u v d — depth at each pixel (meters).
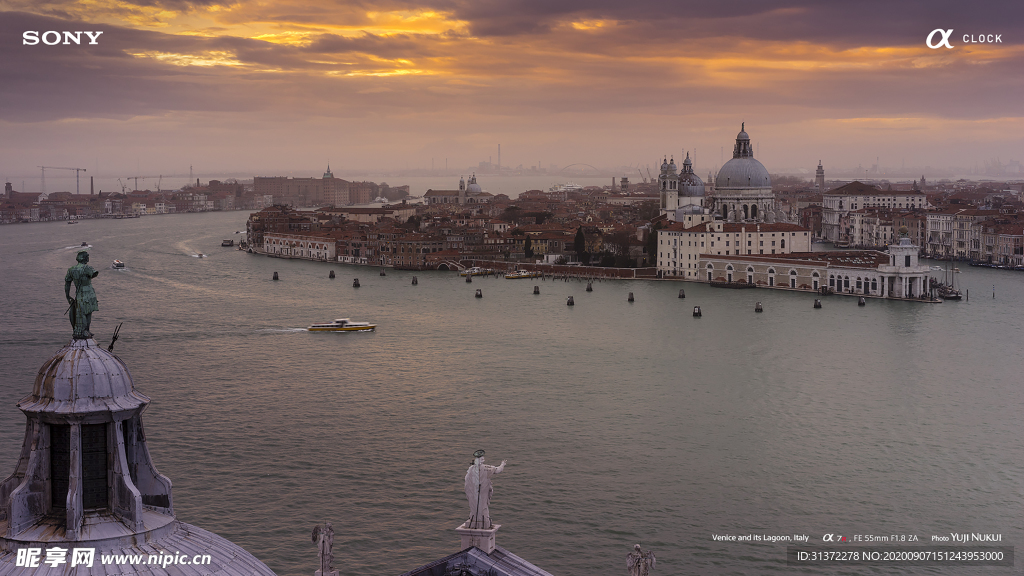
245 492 123.94
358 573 101.12
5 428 148.75
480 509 51.78
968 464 142.38
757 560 106.81
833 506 123.62
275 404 172.62
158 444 144.88
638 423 163.25
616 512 118.94
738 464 140.12
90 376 37.91
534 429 157.50
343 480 129.00
